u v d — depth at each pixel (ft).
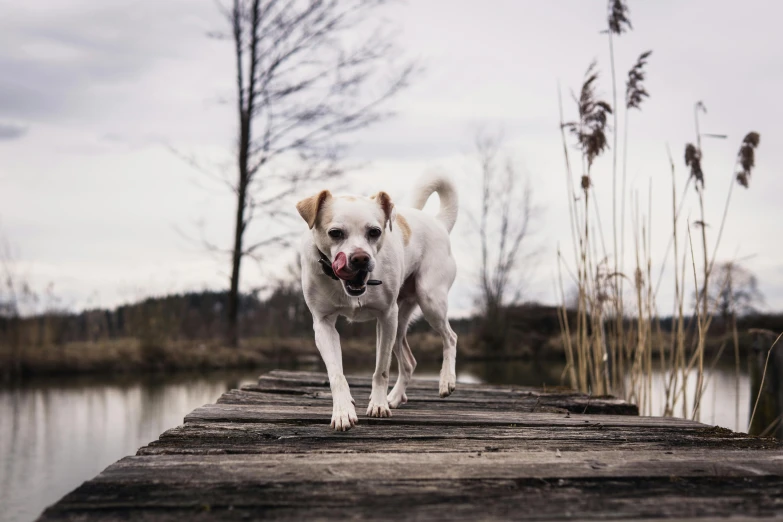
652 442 5.82
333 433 5.94
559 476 4.99
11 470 9.35
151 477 4.91
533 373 20.17
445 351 7.31
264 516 4.43
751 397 9.73
